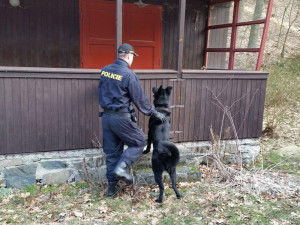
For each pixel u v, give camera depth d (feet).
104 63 18.42
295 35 48.26
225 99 14.75
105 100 10.62
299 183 13.19
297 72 34.91
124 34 18.60
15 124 11.68
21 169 12.17
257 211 10.63
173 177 10.99
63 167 12.77
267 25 14.94
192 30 20.22
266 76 15.26
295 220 10.05
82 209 10.57
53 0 16.62
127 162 10.84
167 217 10.14
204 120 14.58
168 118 11.59
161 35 19.48
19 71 11.27
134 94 10.36
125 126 10.59
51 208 10.61
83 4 17.28
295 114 24.76
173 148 10.55
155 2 18.88
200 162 14.79
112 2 17.92
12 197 11.51
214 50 19.80
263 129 21.39
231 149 15.44
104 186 12.50
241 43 38.68
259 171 14.02
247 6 49.96
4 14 15.84
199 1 19.94
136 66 19.29
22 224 9.56
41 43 16.81
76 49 17.62
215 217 10.14
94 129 12.86
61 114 12.24
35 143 12.09
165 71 13.29
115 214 10.32
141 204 11.06
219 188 12.45
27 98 11.65
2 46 16.10
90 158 13.01
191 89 13.99
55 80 11.89
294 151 17.85
